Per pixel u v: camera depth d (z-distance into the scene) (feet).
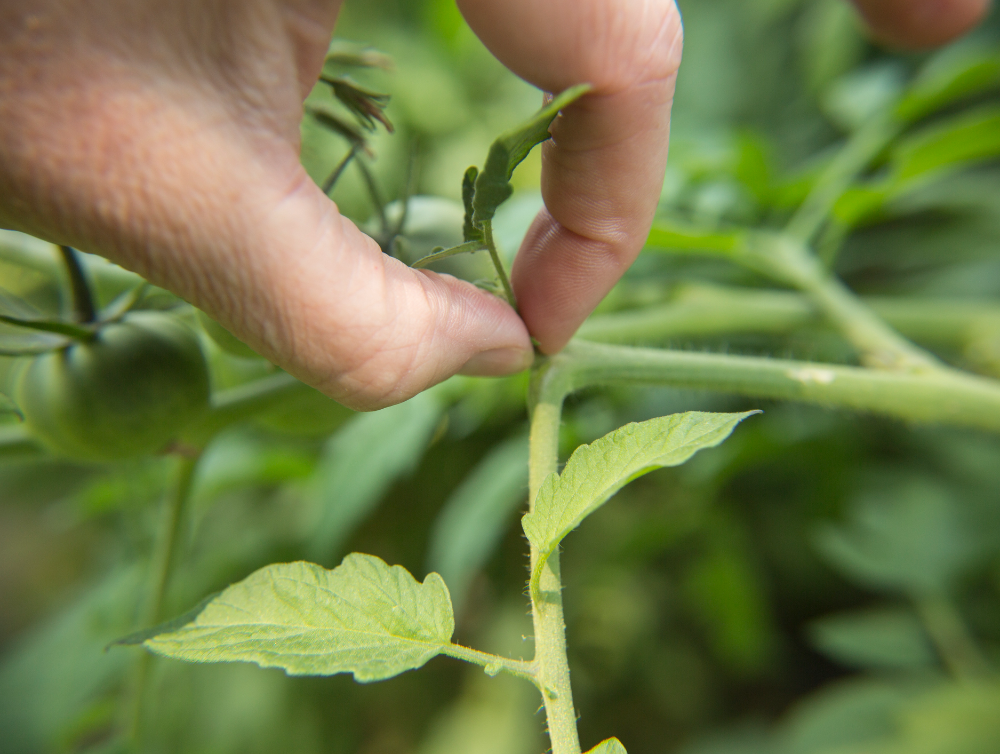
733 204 1.03
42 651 1.07
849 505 1.09
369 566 0.51
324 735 1.13
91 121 0.45
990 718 0.86
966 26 1.07
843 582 1.20
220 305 0.50
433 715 1.19
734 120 1.38
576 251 0.57
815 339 1.07
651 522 1.03
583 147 0.52
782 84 1.42
